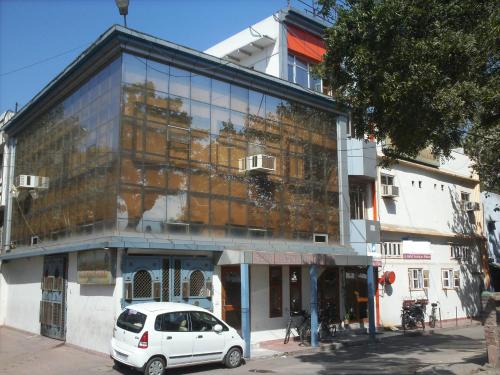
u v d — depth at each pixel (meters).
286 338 18.64
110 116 16.39
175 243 15.88
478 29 10.03
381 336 20.80
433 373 11.88
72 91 19.61
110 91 16.59
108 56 16.70
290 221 20.11
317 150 21.66
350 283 22.41
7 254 23.14
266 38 22.66
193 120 17.58
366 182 24.36
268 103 20.06
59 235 19.33
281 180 20.06
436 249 27.48
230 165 18.42
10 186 25.45
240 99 19.11
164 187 16.52
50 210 20.50
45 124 22.00
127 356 12.26
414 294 25.41
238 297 18.03
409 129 10.82
